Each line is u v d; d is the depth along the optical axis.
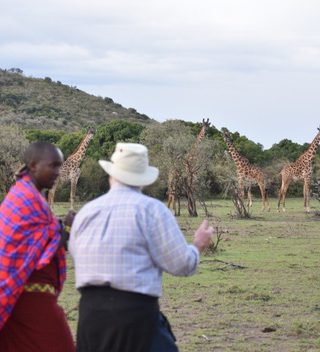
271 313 9.20
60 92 83.12
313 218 27.30
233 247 16.78
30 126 65.62
